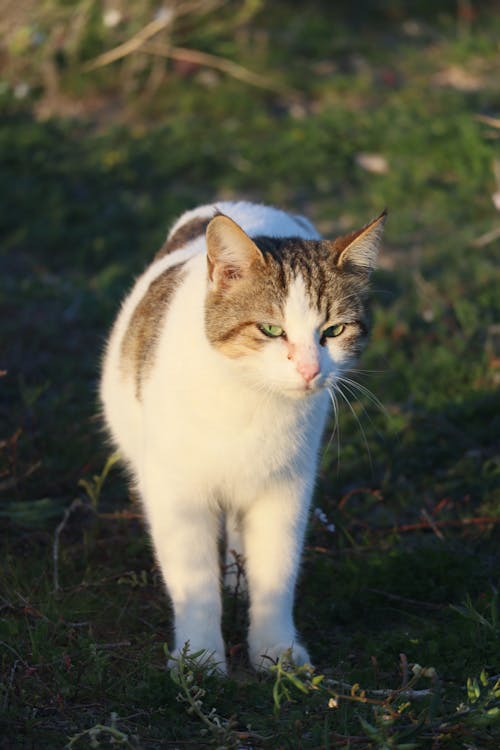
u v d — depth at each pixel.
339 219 10.52
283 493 4.82
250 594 4.96
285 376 4.38
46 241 9.85
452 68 14.26
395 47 14.99
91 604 5.05
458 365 7.83
